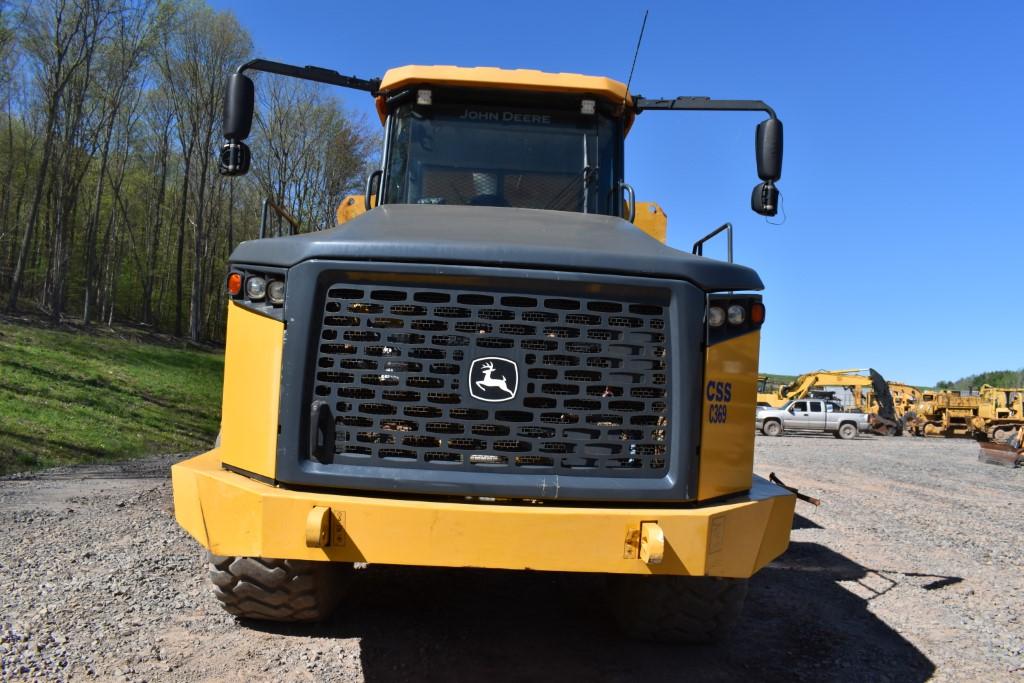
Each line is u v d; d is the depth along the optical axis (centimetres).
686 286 337
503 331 329
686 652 419
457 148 514
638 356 334
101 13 3722
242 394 347
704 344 339
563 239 354
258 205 5094
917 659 429
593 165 519
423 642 418
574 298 332
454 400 329
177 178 5553
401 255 327
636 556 322
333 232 352
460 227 371
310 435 328
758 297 359
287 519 318
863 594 573
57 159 4022
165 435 1738
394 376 328
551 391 331
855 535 822
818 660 417
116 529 683
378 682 361
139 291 5759
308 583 392
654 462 335
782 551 370
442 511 315
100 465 1242
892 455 2345
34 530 665
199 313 5078
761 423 3559
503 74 510
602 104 524
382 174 518
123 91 4156
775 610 514
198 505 342
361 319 329
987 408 3506
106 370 2569
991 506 1177
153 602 466
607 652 414
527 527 316
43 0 3603
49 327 3559
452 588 530
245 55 4831
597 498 327
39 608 445
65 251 4297
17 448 1285
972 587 613
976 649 452
